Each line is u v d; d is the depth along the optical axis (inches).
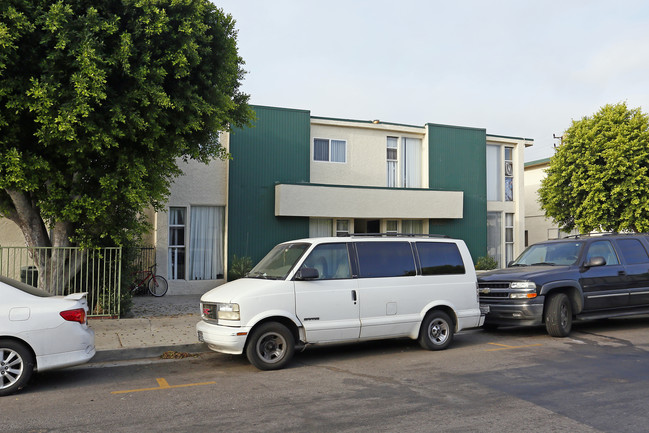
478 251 829.8
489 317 403.5
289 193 685.3
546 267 414.6
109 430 195.2
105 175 370.6
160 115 359.3
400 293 328.2
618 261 422.6
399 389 247.8
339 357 326.3
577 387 247.3
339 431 190.1
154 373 291.7
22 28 304.2
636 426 193.3
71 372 295.6
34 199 420.8
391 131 794.8
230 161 677.3
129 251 456.8
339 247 321.1
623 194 721.0
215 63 395.2
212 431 192.1
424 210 765.3
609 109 757.3
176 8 356.5
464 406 219.0
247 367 303.0
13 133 338.0
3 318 245.1
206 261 677.9
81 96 317.4
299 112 717.3
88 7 331.0
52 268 409.4
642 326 445.4
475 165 835.4
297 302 298.8
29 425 201.9
